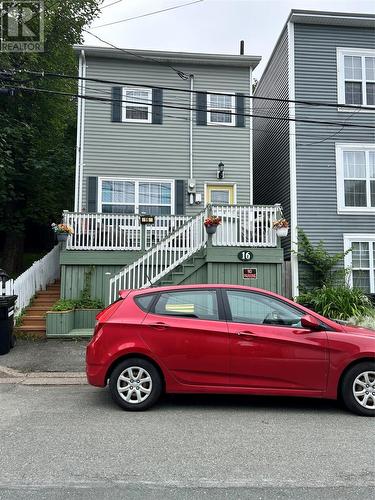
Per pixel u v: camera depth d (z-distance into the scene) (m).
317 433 4.71
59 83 16.50
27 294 11.27
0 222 15.91
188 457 4.04
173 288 5.79
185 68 14.49
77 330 10.10
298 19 13.39
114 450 4.19
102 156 13.96
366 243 13.25
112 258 11.51
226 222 11.52
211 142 14.41
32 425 4.90
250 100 14.66
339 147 13.43
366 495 3.38
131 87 14.25
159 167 14.16
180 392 5.44
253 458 4.04
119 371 5.46
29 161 15.10
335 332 5.49
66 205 18.56
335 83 13.56
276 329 5.46
